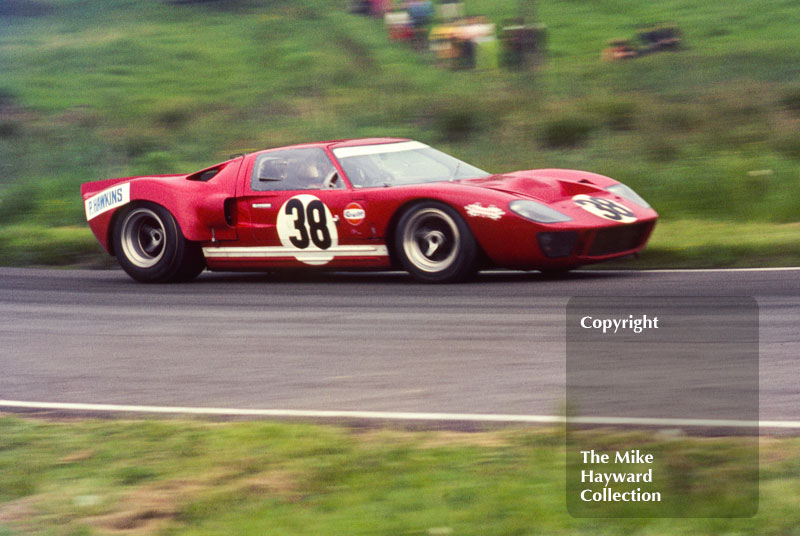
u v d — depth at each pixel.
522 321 9.47
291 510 4.76
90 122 29.20
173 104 30.58
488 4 48.50
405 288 11.96
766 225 15.04
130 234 14.34
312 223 12.80
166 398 7.41
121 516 4.87
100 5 58.44
